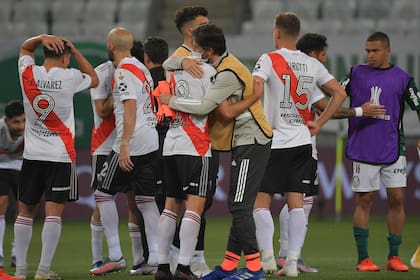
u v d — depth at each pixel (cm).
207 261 3234
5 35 6675
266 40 5356
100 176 2653
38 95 2411
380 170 2802
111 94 2669
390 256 2788
